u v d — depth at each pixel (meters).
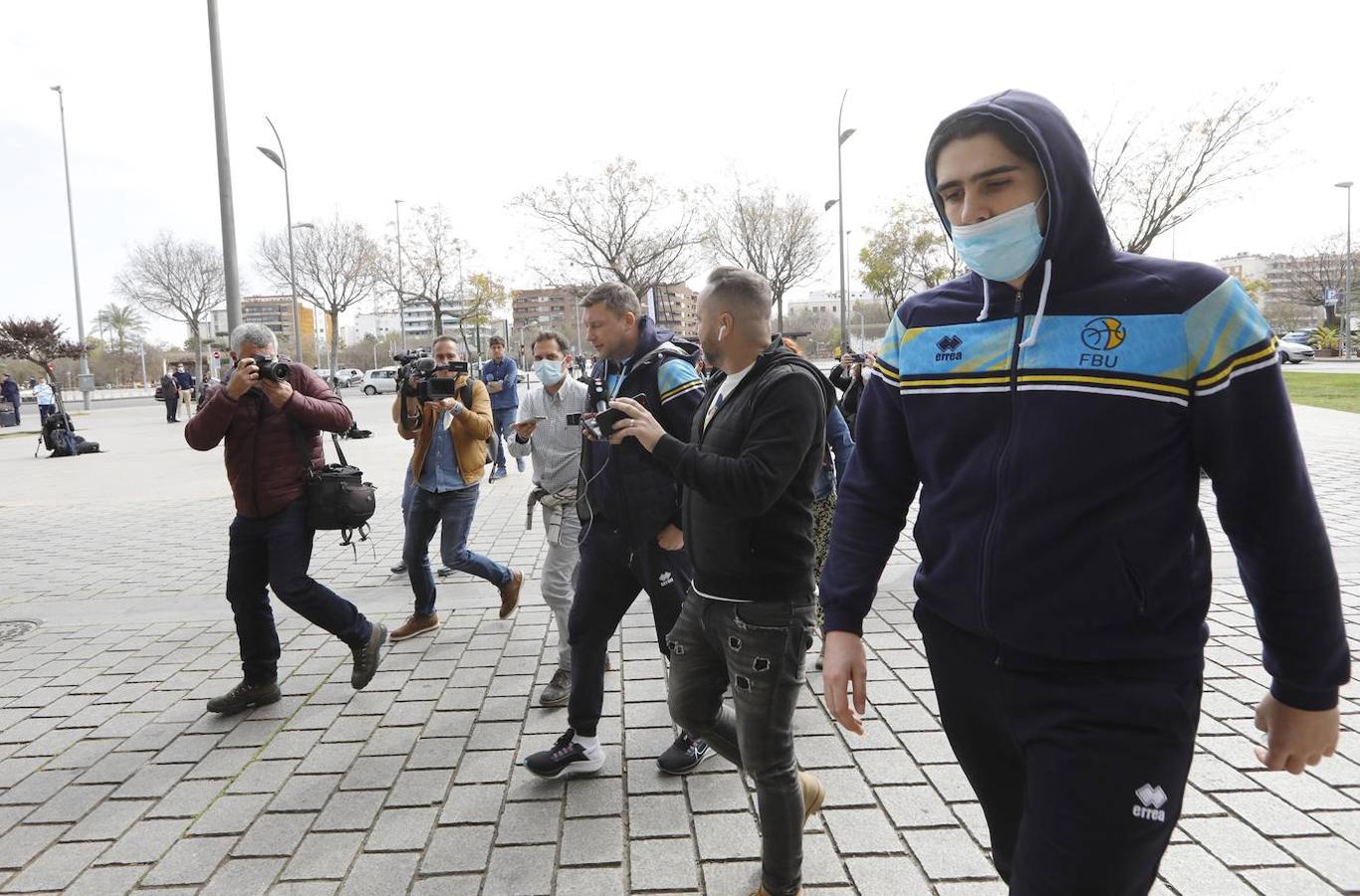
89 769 3.58
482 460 5.16
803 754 3.46
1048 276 1.52
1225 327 1.39
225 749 3.73
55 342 33.75
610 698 4.11
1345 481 9.36
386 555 7.55
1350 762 3.23
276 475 4.00
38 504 11.38
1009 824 1.73
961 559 1.59
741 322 2.40
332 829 3.05
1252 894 2.48
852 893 2.57
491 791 3.27
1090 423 1.44
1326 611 1.38
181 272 50.94
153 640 5.33
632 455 2.78
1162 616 1.44
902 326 1.79
